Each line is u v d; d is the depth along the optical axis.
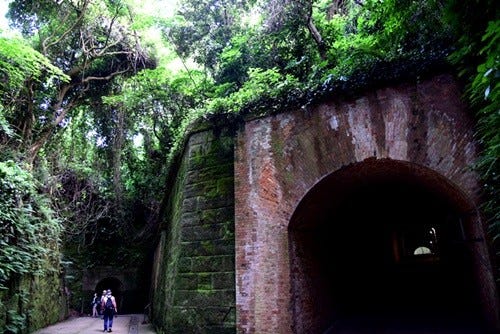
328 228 9.71
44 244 13.86
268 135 7.89
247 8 15.89
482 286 6.77
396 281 13.39
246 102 8.31
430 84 6.68
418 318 10.00
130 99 17.02
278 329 6.88
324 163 7.27
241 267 7.41
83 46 15.45
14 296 10.59
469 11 4.80
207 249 8.06
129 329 13.57
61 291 16.80
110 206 20.56
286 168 7.57
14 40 9.99
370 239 13.43
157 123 18.97
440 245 12.58
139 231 21.70
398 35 6.82
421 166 6.59
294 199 7.36
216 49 15.83
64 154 18.58
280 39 11.81
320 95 7.44
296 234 7.75
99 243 21.72
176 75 17.08
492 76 4.11
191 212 8.57
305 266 7.97
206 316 7.59
